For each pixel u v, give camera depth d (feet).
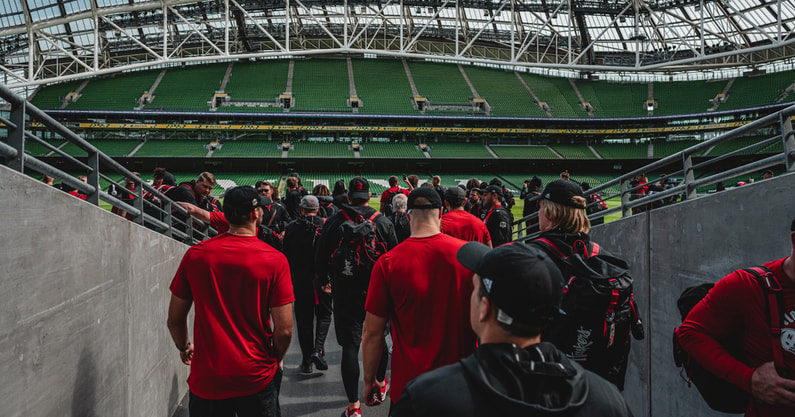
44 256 7.06
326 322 16.84
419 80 164.14
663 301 11.77
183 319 9.02
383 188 128.88
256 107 145.79
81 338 8.27
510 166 147.74
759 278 5.85
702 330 6.25
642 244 13.10
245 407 8.59
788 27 140.36
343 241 12.46
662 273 11.85
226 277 8.43
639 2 134.41
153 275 12.76
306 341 16.58
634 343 13.51
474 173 146.10
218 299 8.42
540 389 3.98
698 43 157.58
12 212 6.22
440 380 4.08
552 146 152.15
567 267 7.54
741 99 146.72
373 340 8.07
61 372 7.54
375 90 156.97
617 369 7.72
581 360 7.36
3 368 6.02
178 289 8.72
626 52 167.43
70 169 130.82
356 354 12.58
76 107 139.95
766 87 146.92
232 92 150.41
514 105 156.04
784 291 5.71
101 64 156.97
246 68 163.12
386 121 147.64
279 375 9.64
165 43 117.08
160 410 13.26
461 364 4.19
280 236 23.34
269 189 23.15
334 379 16.14
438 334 7.50
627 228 14.25
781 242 7.72
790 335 5.61
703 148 10.96
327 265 13.60
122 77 155.84
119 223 10.21
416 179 25.61
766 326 5.76
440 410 3.89
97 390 8.93
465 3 132.57
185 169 137.49
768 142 9.07
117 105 141.69
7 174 6.10
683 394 10.68
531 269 4.18
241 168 139.85
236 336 8.43
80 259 8.27
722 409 6.47
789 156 8.14
